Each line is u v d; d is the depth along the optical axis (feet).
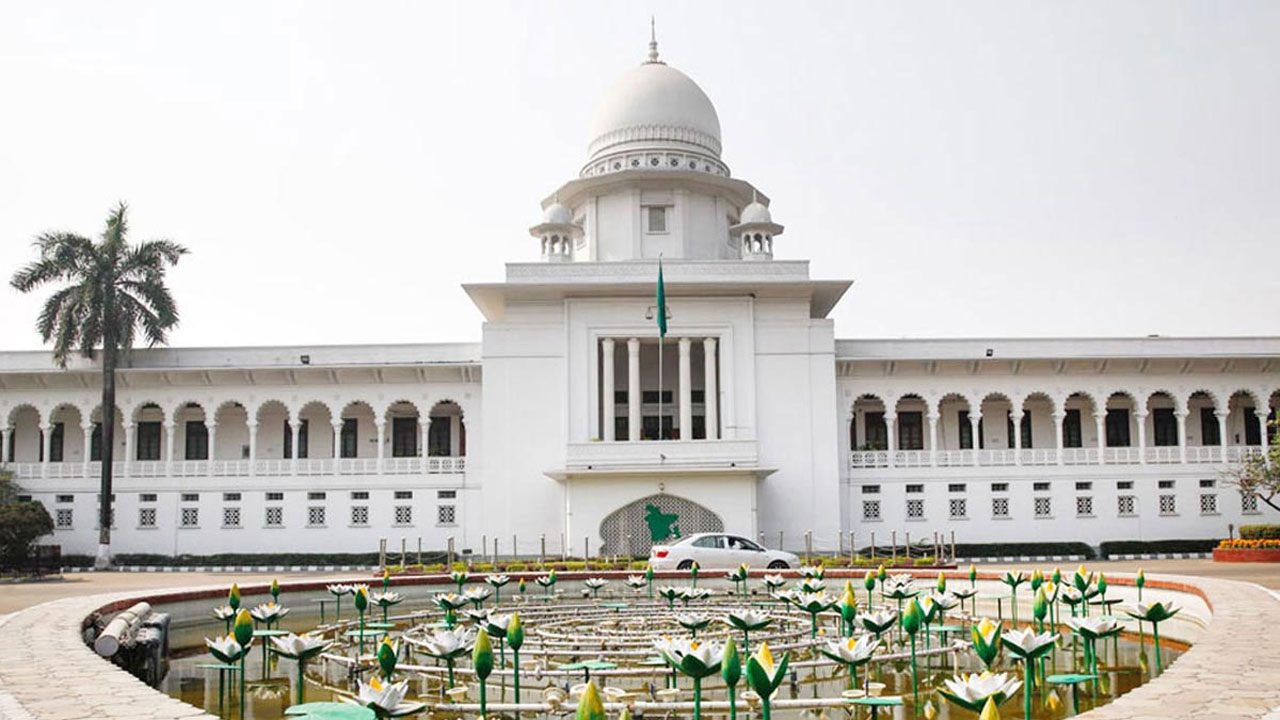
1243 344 161.68
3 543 130.82
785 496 151.33
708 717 36.70
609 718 36.01
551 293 152.97
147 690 31.68
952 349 161.38
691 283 150.10
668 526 143.02
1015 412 161.68
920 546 150.51
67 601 60.75
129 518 156.56
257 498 156.87
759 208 171.53
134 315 149.38
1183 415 162.20
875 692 40.42
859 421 171.73
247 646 38.40
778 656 48.70
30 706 28.99
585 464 142.92
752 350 153.58
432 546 154.51
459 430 169.17
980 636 31.32
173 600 68.80
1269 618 48.47
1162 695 28.91
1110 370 162.61
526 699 40.27
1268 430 171.42
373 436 168.35
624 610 72.74
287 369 157.69
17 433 167.32
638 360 153.07
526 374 152.46
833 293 157.38
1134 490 159.63
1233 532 158.51
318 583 82.53
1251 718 25.82
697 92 184.55
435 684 43.42
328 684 44.68
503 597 85.97
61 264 146.72
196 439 168.25
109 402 148.46
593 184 172.55
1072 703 37.60
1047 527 158.30
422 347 160.66
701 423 164.55
